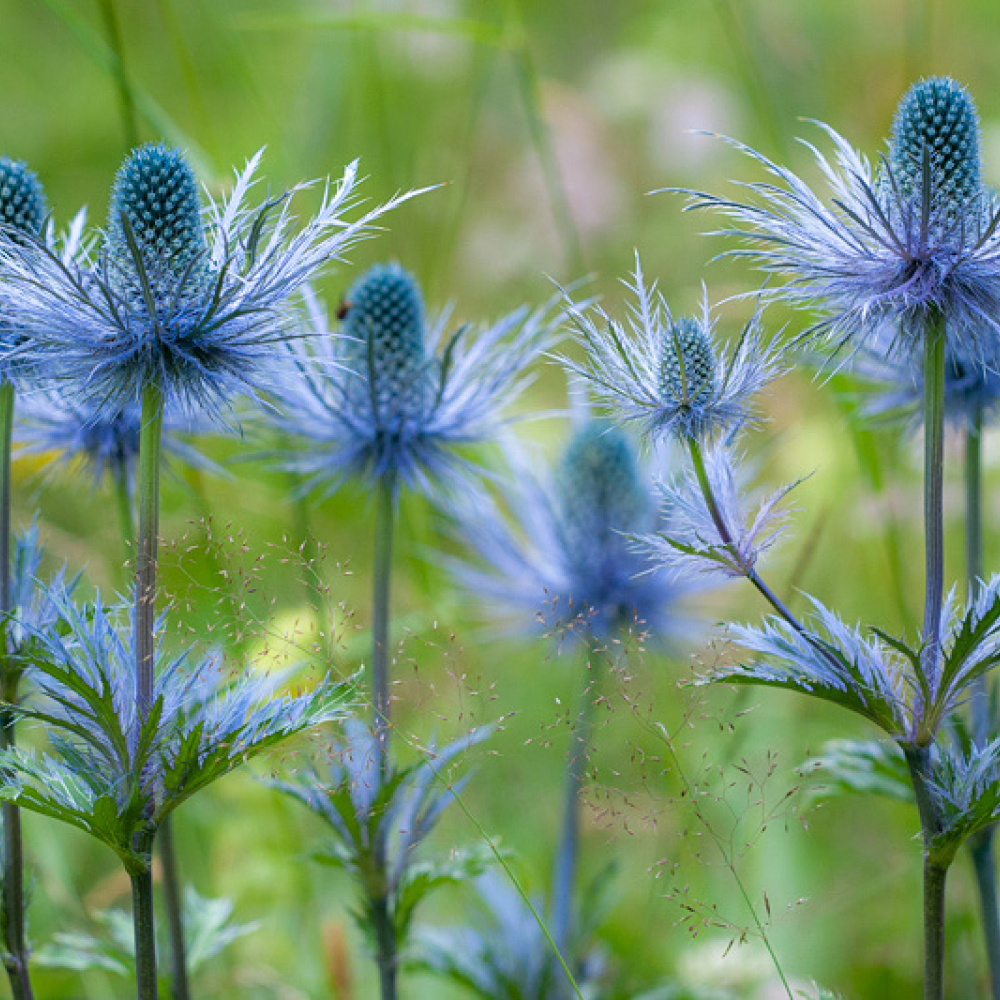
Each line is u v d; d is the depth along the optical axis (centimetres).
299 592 146
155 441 126
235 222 128
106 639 126
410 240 189
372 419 138
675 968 149
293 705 127
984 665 125
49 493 164
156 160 126
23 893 132
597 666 148
